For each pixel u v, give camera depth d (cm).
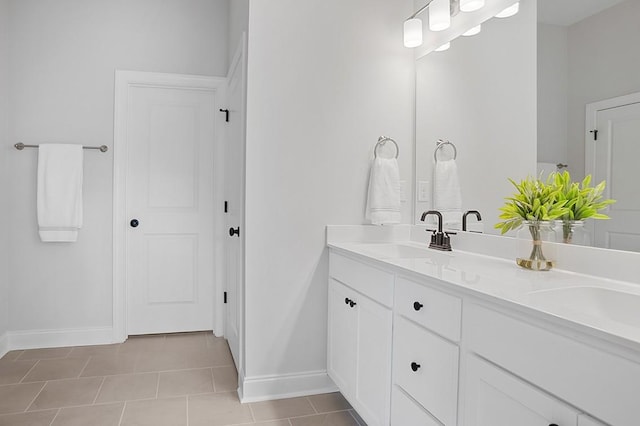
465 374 122
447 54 219
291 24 227
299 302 230
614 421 79
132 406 215
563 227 150
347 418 205
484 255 190
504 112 182
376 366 175
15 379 245
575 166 152
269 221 225
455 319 126
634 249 130
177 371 261
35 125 298
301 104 229
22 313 298
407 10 247
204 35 330
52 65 301
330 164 234
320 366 235
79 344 306
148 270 327
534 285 122
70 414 206
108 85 311
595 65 145
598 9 144
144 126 324
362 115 239
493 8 190
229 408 214
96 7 310
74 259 305
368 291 183
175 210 331
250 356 223
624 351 77
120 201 313
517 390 102
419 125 242
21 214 297
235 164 274
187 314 335
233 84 290
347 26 236
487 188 191
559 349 91
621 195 135
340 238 235
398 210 236
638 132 132
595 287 122
